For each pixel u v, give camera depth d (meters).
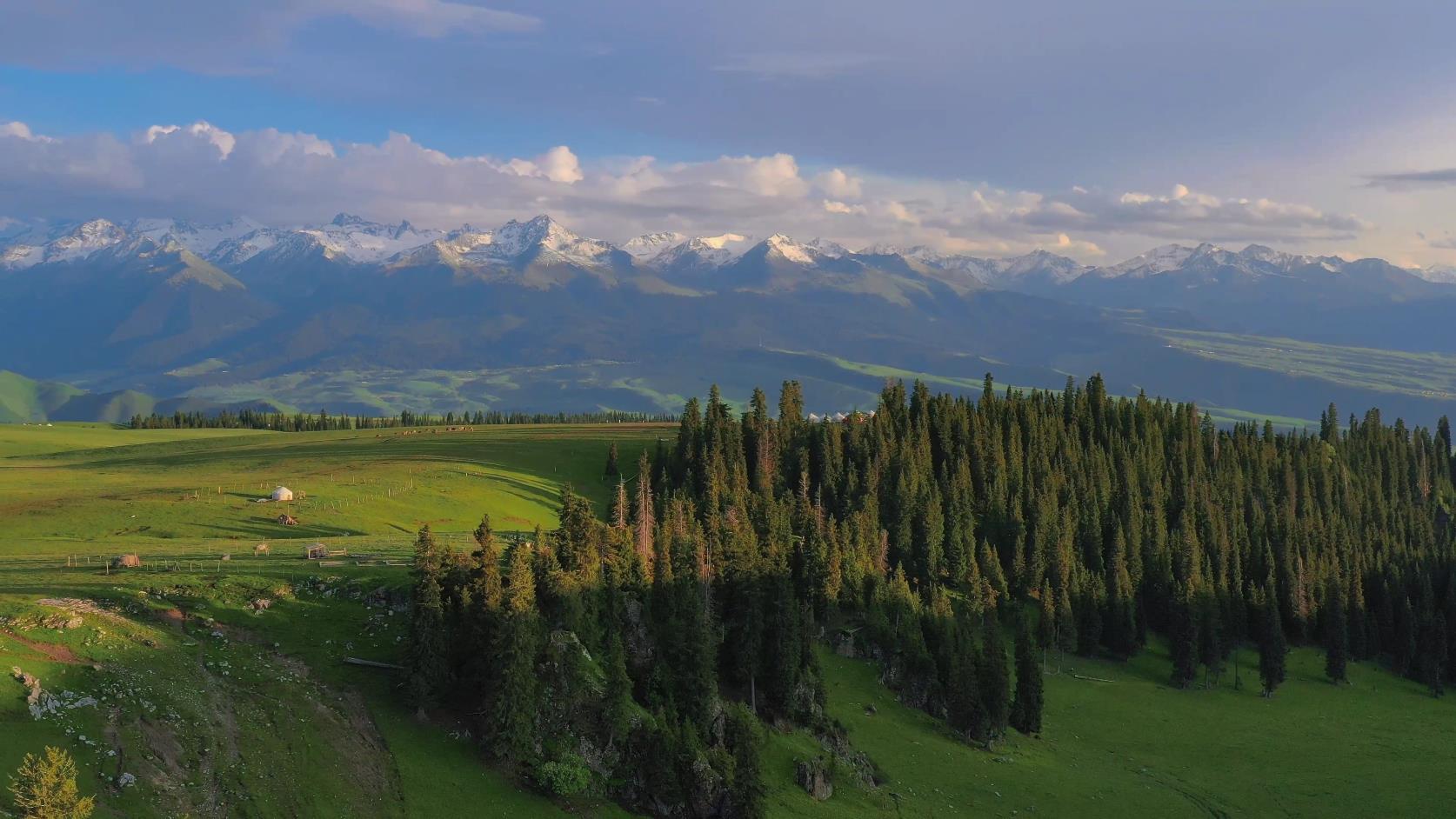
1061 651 170.50
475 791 78.62
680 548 112.75
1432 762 135.25
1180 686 162.25
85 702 67.25
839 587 143.62
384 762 77.94
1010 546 192.12
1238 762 131.00
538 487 197.50
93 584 89.94
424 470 194.38
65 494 159.12
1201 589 175.12
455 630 89.69
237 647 84.19
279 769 71.19
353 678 85.75
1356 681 175.75
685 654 99.50
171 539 130.62
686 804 86.75
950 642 133.25
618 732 87.62
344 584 96.94
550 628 93.50
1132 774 121.94
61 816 52.53
